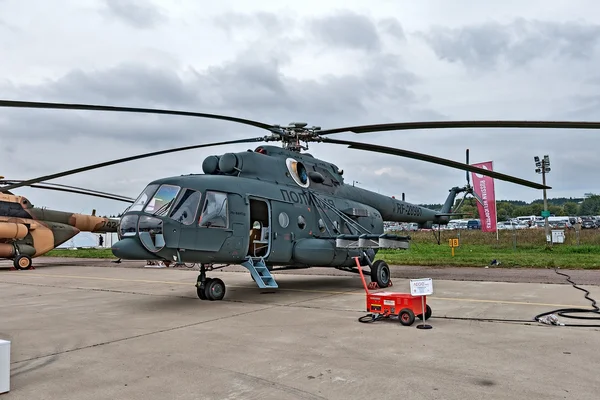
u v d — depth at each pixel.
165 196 9.38
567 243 31.70
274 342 6.14
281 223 11.16
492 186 30.50
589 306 8.85
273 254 10.91
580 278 13.70
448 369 4.84
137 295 11.55
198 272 19.03
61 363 5.27
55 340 6.47
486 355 5.38
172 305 9.73
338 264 12.61
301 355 5.46
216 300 10.39
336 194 13.80
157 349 5.87
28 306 9.94
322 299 10.40
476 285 12.49
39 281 15.73
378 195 15.88
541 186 12.41
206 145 11.67
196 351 5.72
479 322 7.40
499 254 23.88
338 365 5.02
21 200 22.86
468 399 3.97
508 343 5.96
